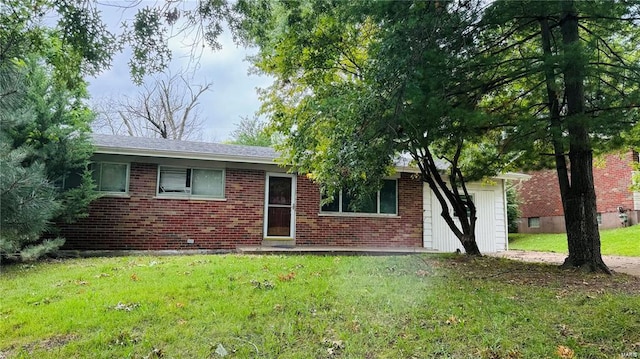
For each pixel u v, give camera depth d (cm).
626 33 633
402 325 400
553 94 686
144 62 402
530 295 504
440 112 570
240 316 418
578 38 631
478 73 610
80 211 919
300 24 646
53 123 880
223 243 1095
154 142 1181
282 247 1103
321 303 462
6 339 370
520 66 623
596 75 607
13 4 371
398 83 528
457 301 475
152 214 1047
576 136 652
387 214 1245
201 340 367
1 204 370
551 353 339
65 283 567
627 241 1267
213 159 1083
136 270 659
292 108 898
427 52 526
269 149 1309
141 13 383
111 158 1030
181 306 447
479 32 583
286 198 1173
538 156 794
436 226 1288
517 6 550
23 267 720
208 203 1095
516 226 2038
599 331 380
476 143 810
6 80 364
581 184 720
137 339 367
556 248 1378
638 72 572
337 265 714
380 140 567
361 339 369
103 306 447
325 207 1195
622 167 1592
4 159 390
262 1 447
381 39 562
